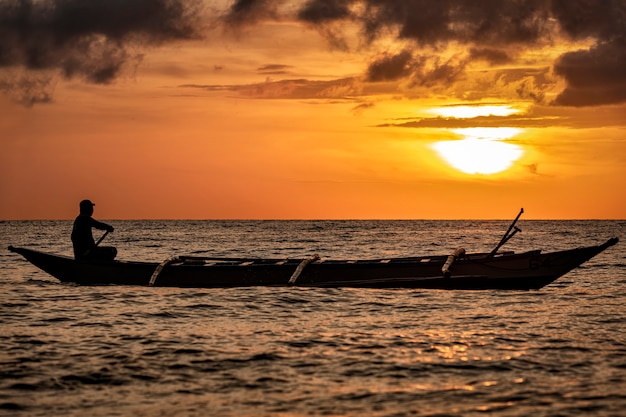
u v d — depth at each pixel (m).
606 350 13.19
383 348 13.41
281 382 11.06
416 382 11.05
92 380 11.12
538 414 9.47
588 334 14.83
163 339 14.18
